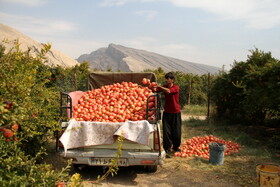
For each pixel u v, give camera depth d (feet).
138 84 26.07
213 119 39.78
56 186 9.98
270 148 26.12
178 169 19.77
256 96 27.55
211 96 40.47
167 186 16.69
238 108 36.22
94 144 16.57
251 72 28.02
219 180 17.81
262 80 27.37
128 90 22.36
